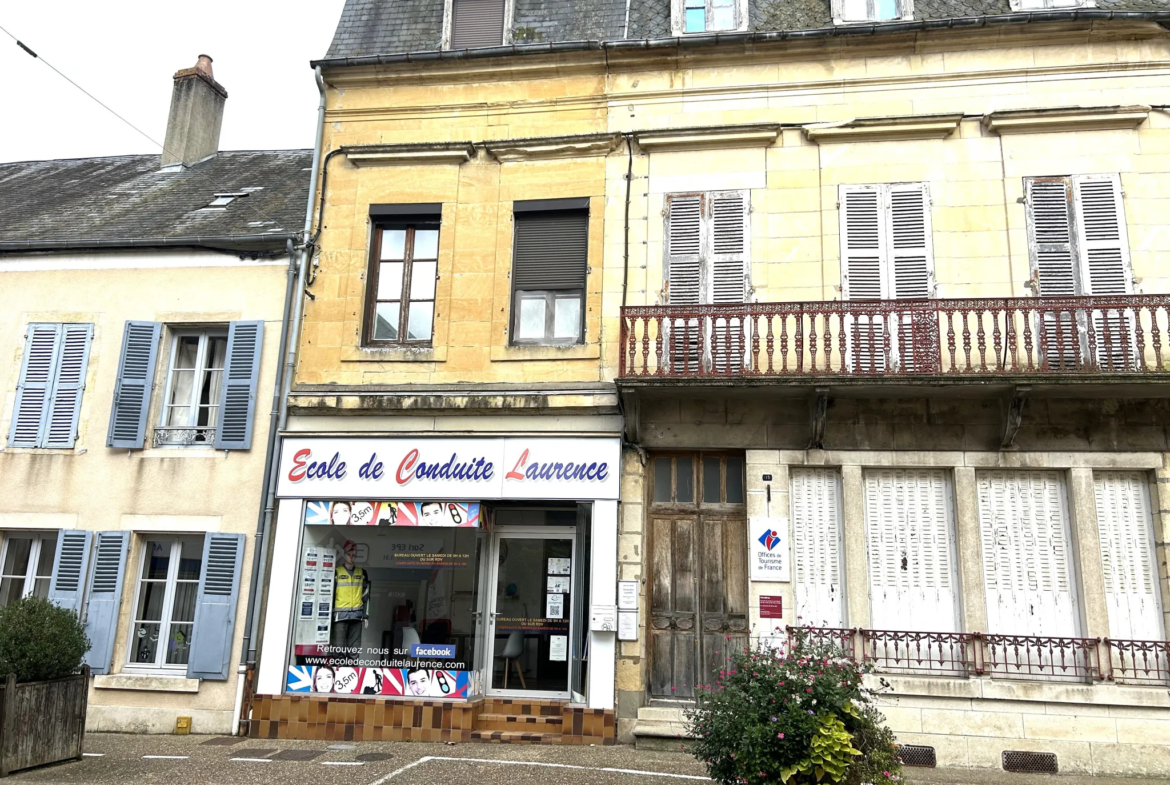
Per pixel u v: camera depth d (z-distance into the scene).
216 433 9.90
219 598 9.41
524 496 9.18
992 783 7.38
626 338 9.03
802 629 8.41
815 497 9.01
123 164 14.91
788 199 9.69
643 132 9.93
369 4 11.35
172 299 10.48
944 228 9.37
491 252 10.04
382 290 10.30
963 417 8.80
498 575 9.45
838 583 8.77
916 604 8.62
